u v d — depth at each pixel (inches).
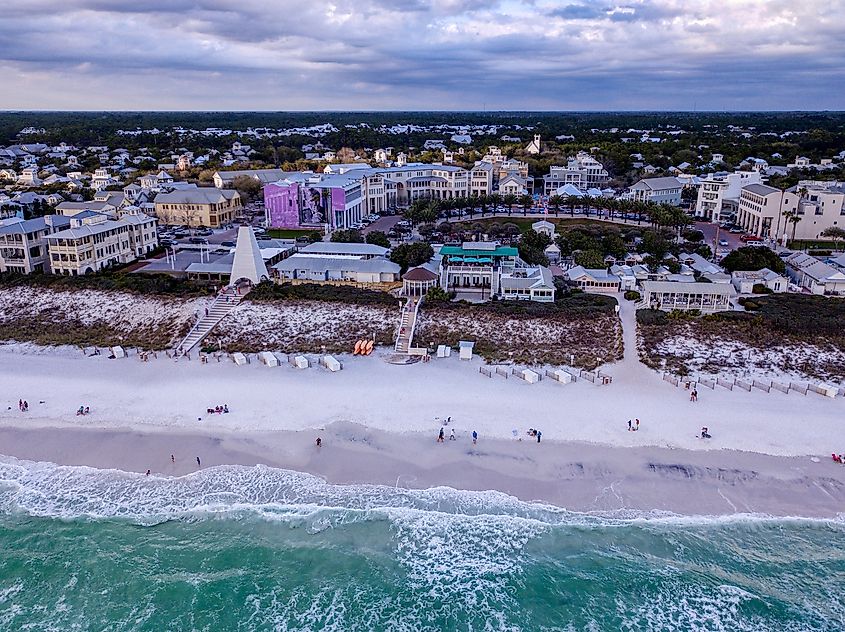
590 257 4552.2
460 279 4180.6
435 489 2335.1
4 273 4343.0
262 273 4160.9
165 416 2812.5
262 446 2588.6
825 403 2854.3
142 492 2356.1
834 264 4466.0
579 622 1854.1
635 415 2765.7
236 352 3444.9
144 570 2057.1
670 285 3833.7
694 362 3225.9
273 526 2207.2
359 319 3681.1
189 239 5610.2
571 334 3501.5
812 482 2338.8
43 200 6496.1
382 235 5191.9
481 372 3179.1
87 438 2655.0
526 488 2332.7
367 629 1846.7
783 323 3457.2
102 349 3526.1
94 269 4448.8
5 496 2343.8
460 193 7495.1
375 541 2139.5
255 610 1915.6
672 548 2096.5
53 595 1968.5
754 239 5762.8
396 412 2815.0
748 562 2042.3
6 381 3159.5
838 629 1828.2
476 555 2082.9
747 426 2674.7
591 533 2150.6
